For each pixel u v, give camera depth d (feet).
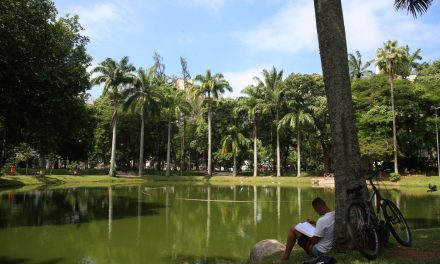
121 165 222.48
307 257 20.92
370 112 141.49
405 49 146.92
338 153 20.98
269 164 246.88
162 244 37.06
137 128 194.39
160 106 167.02
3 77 44.21
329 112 21.57
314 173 174.81
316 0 22.29
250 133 189.67
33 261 30.73
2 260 30.94
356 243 18.81
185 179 159.22
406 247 21.18
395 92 141.08
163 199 79.20
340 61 21.43
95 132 184.85
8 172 136.26
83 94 67.00
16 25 43.68
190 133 209.36
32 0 47.09
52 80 48.78
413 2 40.98
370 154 135.03
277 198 81.92
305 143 190.49
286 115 155.94
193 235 41.39
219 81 168.76
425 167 163.12
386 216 21.39
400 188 111.04
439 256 19.17
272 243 26.76
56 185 120.16
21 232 42.19
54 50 49.21
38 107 50.88
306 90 158.10
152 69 164.25
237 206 67.05
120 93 159.02
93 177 144.46
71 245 36.40
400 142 152.05
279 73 165.99
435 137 146.92
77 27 60.03
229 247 35.83
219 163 216.95
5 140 67.82
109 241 38.27
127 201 74.64
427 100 140.67
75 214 55.88
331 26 21.62
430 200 74.43
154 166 246.47
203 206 66.90
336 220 20.71
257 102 164.25
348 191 19.97
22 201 71.20
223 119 191.42
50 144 68.54
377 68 149.48
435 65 175.73
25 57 46.03
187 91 180.75
